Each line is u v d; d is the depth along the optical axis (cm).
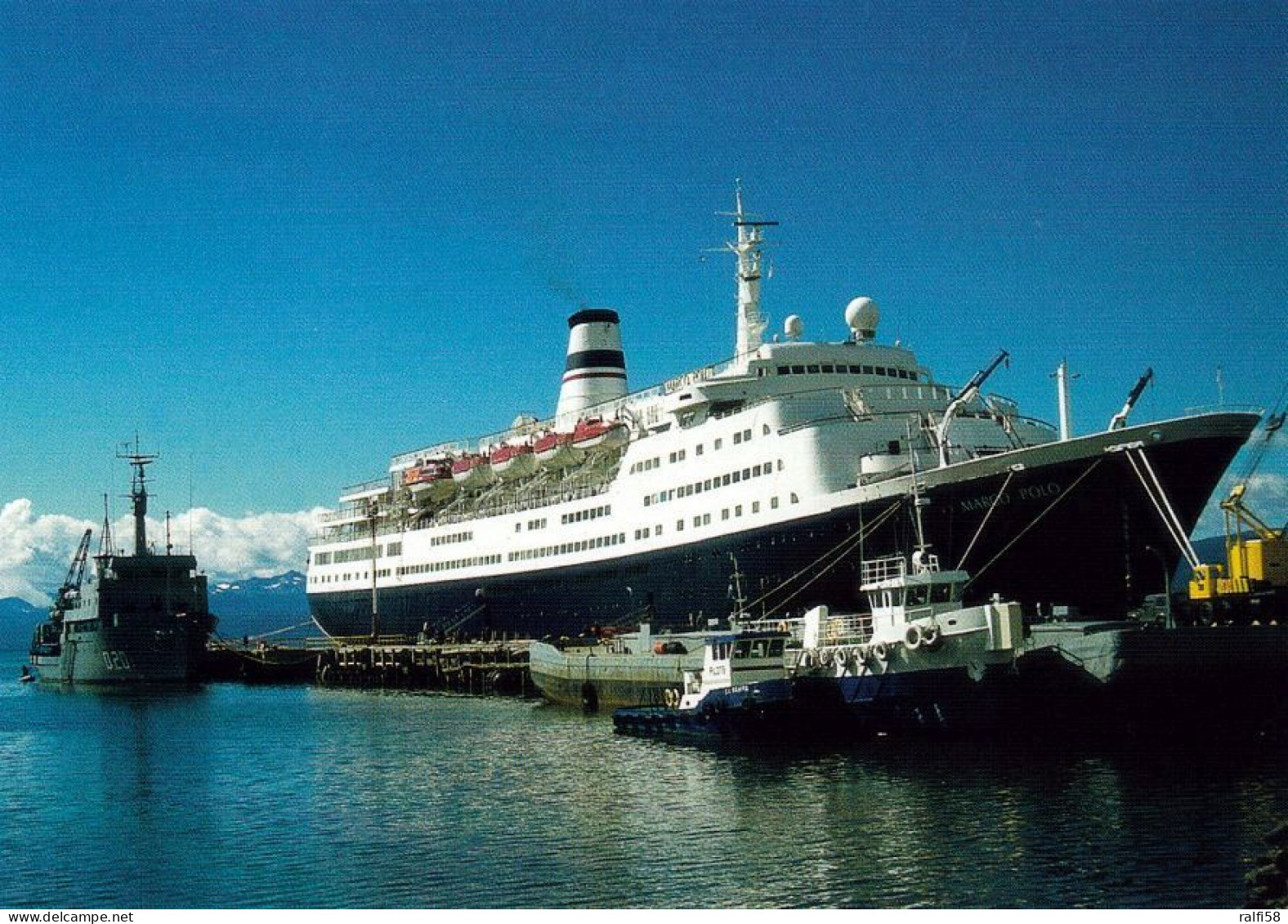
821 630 5869
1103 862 3488
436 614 11456
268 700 9706
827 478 7019
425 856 3859
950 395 7900
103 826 4469
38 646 13538
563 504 9675
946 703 5284
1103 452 5834
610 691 7494
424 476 12019
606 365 11075
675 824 4109
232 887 3609
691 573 8081
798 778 4766
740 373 7981
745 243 9038
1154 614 5678
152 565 12019
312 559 13888
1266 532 5925
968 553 6316
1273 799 4091
